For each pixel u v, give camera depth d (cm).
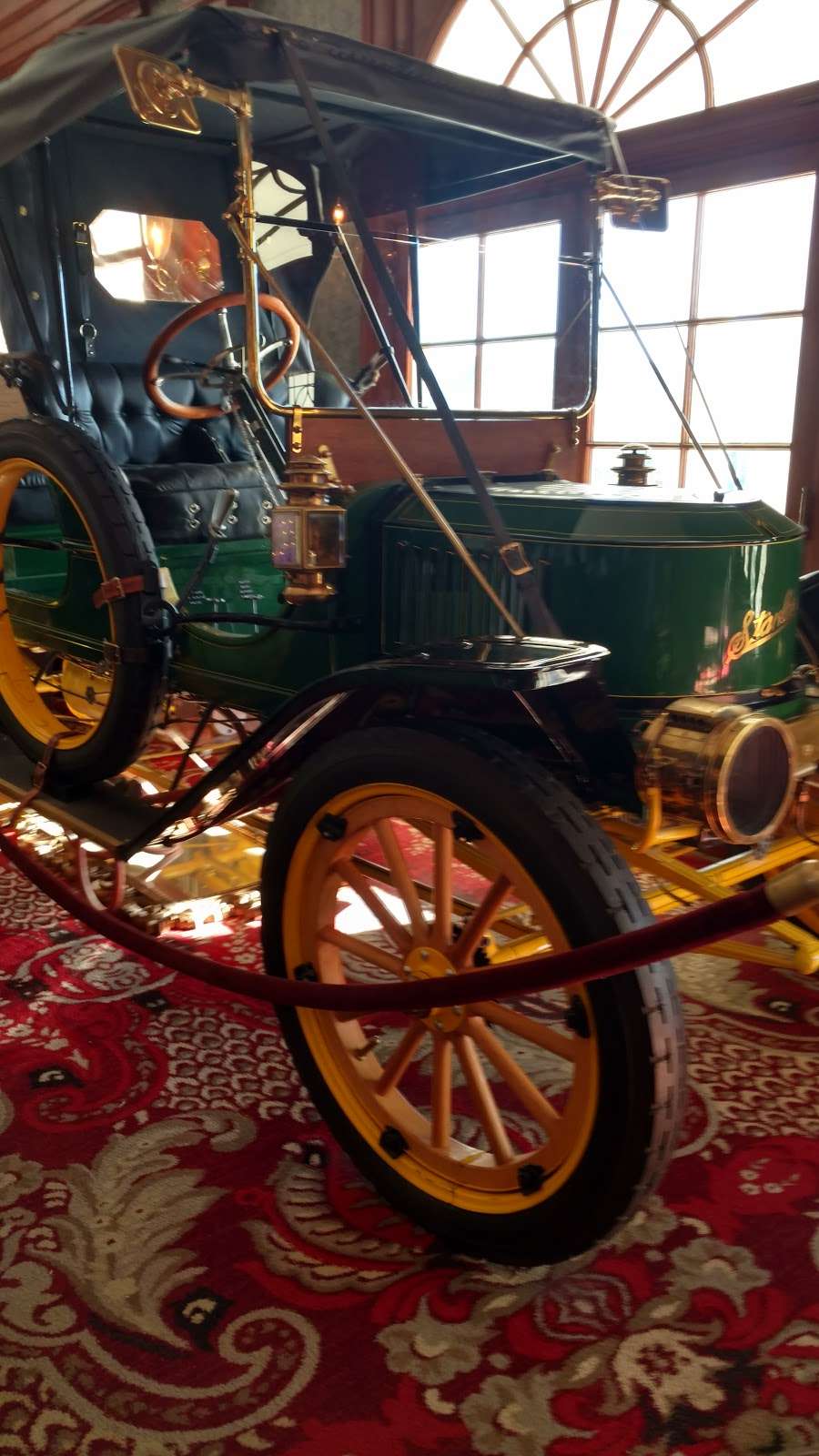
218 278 326
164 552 286
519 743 157
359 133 233
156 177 303
